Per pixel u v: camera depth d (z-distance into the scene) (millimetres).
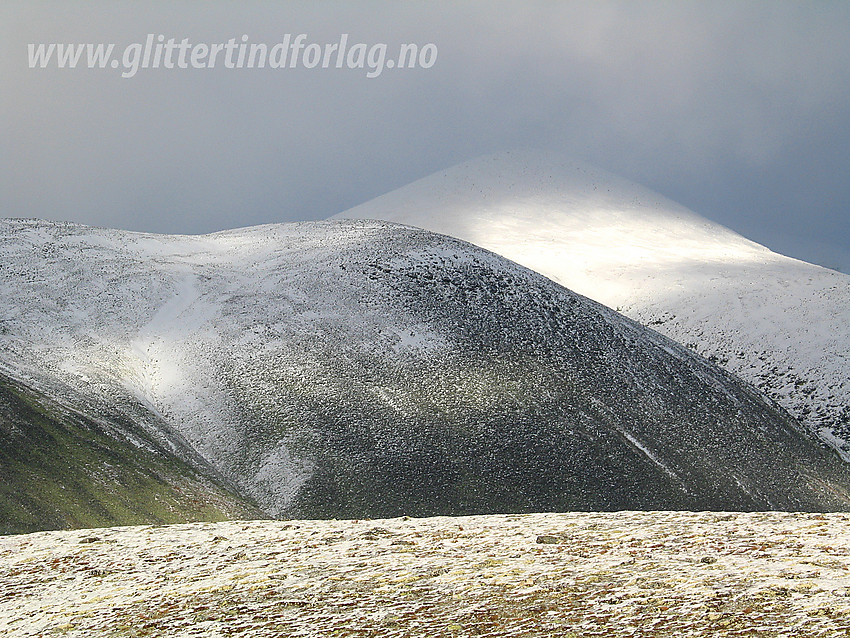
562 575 56094
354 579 58531
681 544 63594
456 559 62406
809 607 45438
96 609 57000
